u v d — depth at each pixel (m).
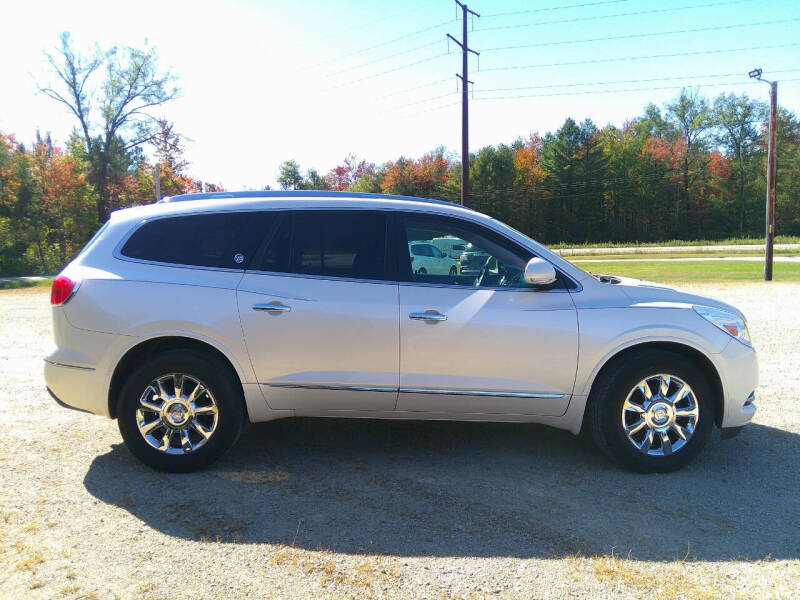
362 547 3.21
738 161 82.88
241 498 3.82
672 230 85.44
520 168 83.69
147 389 4.16
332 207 4.38
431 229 4.37
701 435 4.26
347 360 4.20
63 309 4.22
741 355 4.32
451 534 3.37
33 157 51.44
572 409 4.30
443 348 4.19
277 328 4.16
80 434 5.04
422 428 5.26
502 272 4.35
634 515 3.62
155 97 49.12
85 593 2.76
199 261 4.28
